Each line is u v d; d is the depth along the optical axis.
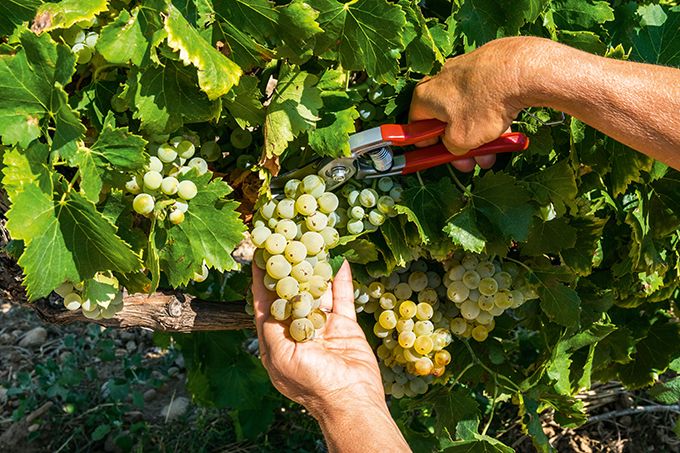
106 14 1.65
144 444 3.58
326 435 1.73
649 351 2.82
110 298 1.74
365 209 1.98
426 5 2.10
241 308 2.21
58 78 1.49
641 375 2.84
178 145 1.75
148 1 1.51
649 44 2.27
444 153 1.91
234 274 2.99
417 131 1.83
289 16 1.62
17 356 4.19
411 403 2.38
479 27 1.97
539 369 2.29
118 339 4.28
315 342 1.79
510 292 2.15
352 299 1.96
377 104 2.01
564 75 1.62
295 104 1.73
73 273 1.63
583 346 2.39
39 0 1.53
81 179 1.58
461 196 2.04
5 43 1.59
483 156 1.96
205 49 1.53
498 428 3.51
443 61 1.82
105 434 3.62
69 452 3.61
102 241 1.60
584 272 2.21
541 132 2.08
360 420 1.67
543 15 2.07
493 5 1.96
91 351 4.17
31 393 3.87
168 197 1.72
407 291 2.17
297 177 1.91
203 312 2.18
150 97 1.61
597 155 2.09
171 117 1.65
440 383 2.40
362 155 1.89
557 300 2.18
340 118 1.79
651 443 3.67
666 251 2.53
